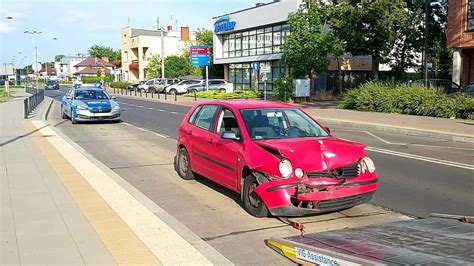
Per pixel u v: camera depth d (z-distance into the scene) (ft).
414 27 120.16
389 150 42.57
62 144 43.60
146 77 257.75
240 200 24.38
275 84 119.34
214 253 16.30
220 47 180.75
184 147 29.27
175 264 14.87
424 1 117.08
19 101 126.72
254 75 160.45
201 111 28.12
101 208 21.35
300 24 112.57
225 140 23.61
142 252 15.89
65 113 74.08
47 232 17.95
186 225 20.30
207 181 29.04
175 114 84.84
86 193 24.21
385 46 111.96
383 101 82.23
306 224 20.08
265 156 20.42
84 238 17.28
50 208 21.33
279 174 19.58
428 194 25.53
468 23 91.91
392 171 32.14
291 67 119.75
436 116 72.84
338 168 19.93
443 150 42.70
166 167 34.06
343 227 19.62
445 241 13.10
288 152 19.89
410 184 28.07
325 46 110.83
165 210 22.74
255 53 159.02
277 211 19.56
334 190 19.42
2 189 25.08
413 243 12.98
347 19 109.40
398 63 128.26
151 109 98.58
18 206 21.66
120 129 60.29
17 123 64.80
